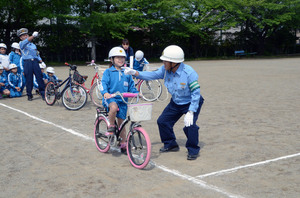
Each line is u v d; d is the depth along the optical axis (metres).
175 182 3.68
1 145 5.17
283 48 45.94
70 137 5.61
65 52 32.75
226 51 41.59
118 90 4.60
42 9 27.59
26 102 9.26
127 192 3.44
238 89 11.38
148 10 32.69
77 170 4.11
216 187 3.53
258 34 42.25
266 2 37.97
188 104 4.53
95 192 3.45
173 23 36.62
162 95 10.31
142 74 4.49
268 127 6.09
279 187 3.52
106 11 32.91
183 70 4.30
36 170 4.11
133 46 36.50
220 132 5.79
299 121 6.52
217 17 36.19
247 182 3.66
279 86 12.05
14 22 28.45
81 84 8.43
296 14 39.97
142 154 4.18
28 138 5.55
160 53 38.19
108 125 4.54
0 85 9.90
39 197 3.36
